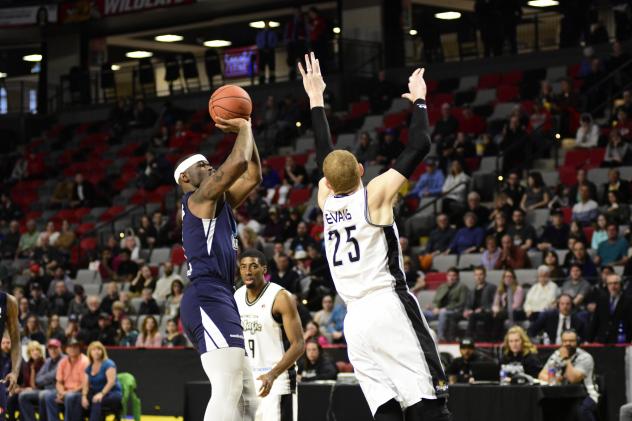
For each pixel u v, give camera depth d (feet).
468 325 48.52
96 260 74.23
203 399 41.01
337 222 19.89
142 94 102.32
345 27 91.61
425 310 50.78
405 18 90.74
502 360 42.50
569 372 38.52
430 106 81.41
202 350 20.42
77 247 78.02
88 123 101.40
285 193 73.05
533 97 77.10
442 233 59.98
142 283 65.46
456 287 51.24
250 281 27.96
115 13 102.99
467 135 69.46
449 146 69.67
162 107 100.32
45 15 107.55
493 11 84.64
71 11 106.11
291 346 27.50
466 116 74.59
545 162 67.56
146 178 86.07
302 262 60.80
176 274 64.39
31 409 50.26
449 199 63.52
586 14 82.64
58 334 58.29
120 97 102.22
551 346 43.47
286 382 28.14
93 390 47.75
